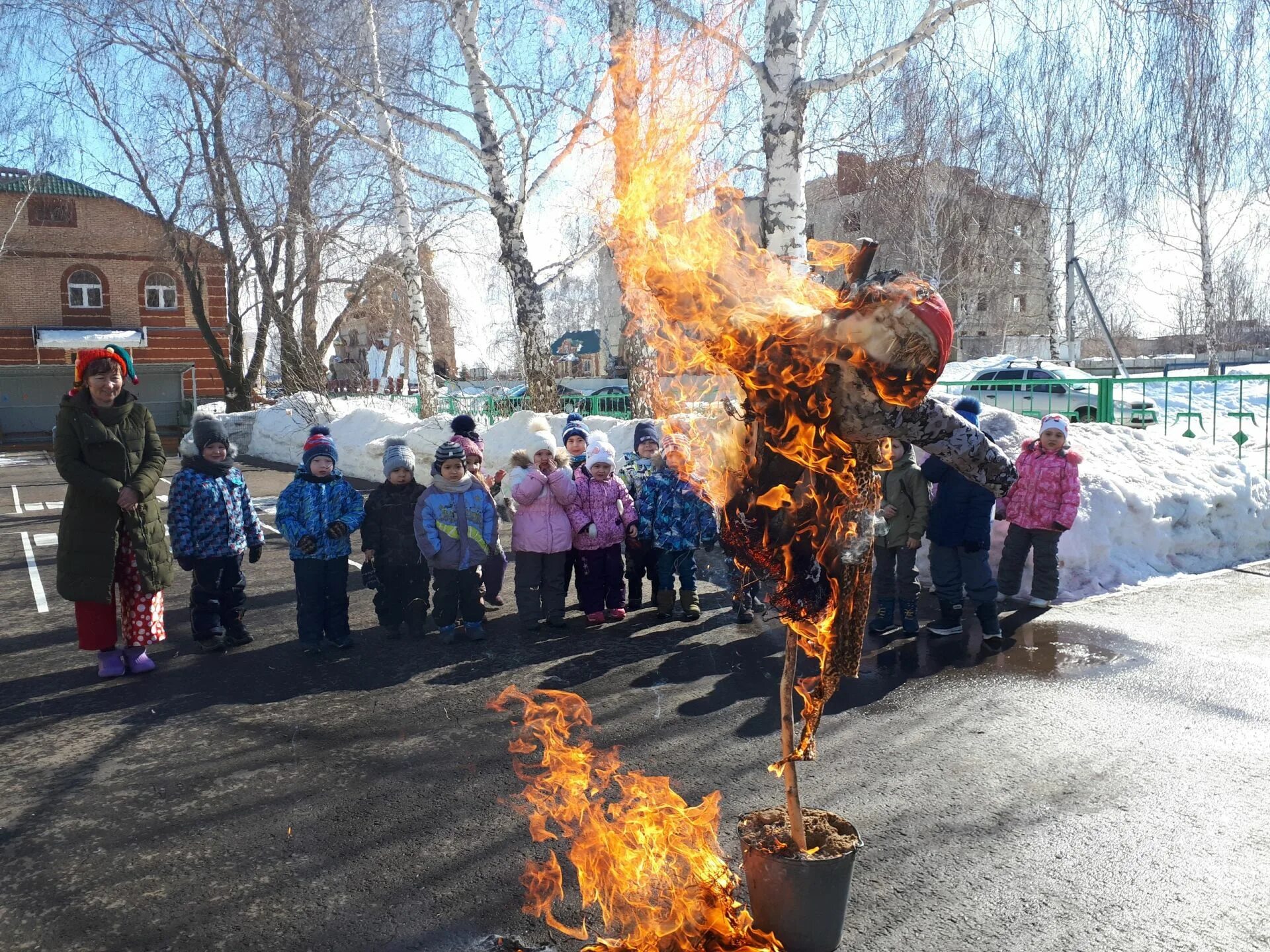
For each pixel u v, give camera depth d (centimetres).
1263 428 1310
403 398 2302
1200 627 648
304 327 2447
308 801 404
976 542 616
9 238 3178
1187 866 332
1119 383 1384
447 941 296
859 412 220
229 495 640
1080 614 689
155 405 3272
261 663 612
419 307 1669
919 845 351
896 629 663
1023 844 351
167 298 3406
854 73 952
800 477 231
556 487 673
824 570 238
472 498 647
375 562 658
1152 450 912
